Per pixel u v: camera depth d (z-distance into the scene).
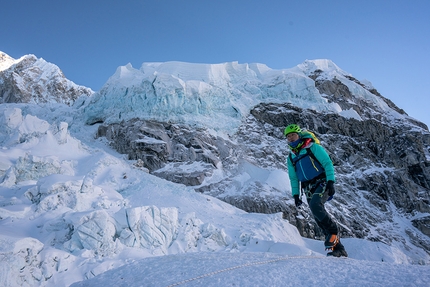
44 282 9.51
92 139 34.88
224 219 18.88
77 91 62.12
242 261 2.94
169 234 13.50
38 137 24.97
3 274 8.61
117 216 12.67
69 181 15.73
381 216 29.80
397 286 2.02
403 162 36.34
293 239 19.06
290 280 2.33
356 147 35.50
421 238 28.59
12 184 18.66
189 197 21.98
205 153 30.75
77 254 11.11
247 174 30.17
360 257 17.19
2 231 11.02
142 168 28.91
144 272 2.92
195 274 2.65
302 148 3.68
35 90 56.69
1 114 31.42
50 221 12.56
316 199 3.55
